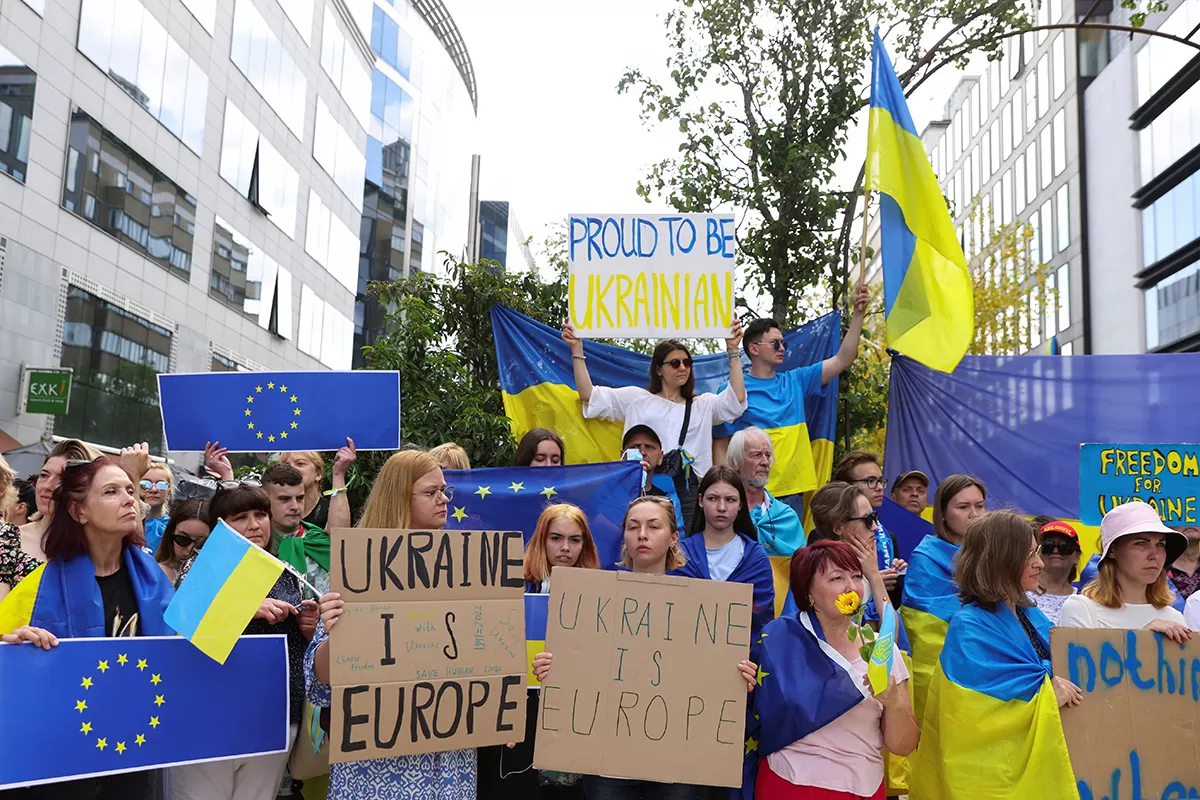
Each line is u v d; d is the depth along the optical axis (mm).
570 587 4402
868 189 8469
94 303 23781
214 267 30234
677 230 7621
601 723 4301
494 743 4137
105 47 23656
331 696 3932
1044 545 5867
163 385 6164
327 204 40031
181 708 4117
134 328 25688
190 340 28750
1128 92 40344
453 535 4223
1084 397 8258
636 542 4930
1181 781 4469
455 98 59906
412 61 51875
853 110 10914
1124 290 41000
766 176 11023
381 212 48906
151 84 25891
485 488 6461
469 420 9281
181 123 27625
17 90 20547
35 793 3986
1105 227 42688
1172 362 8227
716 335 7555
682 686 4352
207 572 4098
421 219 52031
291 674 4836
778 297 11000
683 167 11477
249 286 32812
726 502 5484
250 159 32406
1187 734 4504
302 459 6438
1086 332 44094
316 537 6000
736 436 6570
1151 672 4555
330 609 3975
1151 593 5008
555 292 11242
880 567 6242
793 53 11109
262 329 34031
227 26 30156
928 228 8453
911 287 8344
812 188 10797
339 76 40938
